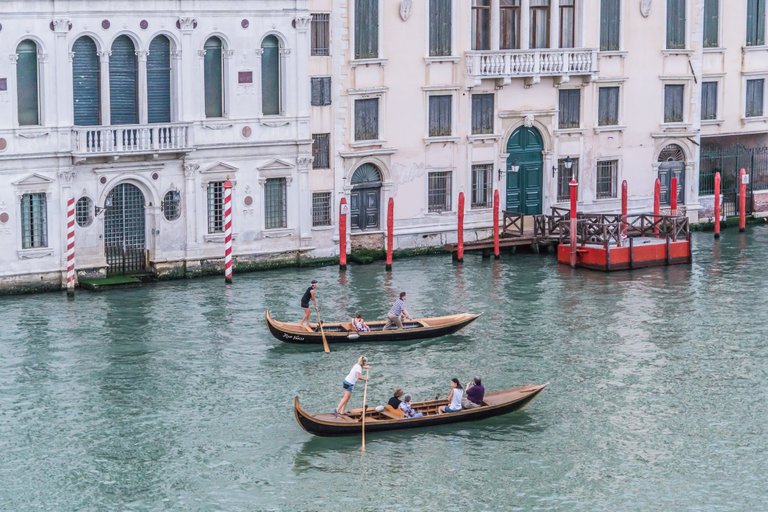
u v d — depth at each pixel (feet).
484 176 263.90
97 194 227.61
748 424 174.19
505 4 259.80
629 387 185.98
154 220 232.94
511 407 177.17
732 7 284.82
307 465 163.12
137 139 227.40
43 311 214.48
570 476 160.76
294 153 242.99
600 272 244.22
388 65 250.98
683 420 175.32
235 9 234.38
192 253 236.22
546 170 268.62
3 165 219.20
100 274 229.86
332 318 213.46
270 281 235.61
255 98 238.48
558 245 250.98
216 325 209.15
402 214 256.32
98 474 160.04
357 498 155.63
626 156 275.59
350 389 172.86
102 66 225.35
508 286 233.76
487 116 261.85
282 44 239.71
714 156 289.12
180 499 154.81
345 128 248.11
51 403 178.40
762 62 290.35
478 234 262.67
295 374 190.39
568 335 206.69
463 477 160.66
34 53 220.84
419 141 255.50
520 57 259.39
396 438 170.71
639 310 219.41
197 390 183.62
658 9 274.16
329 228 248.93
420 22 252.83
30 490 156.25
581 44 266.16
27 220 223.30
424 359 196.95
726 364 194.49
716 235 273.13
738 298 226.58
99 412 176.04
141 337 202.90
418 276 240.73
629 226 259.60
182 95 232.12
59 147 222.89
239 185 239.30
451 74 256.73
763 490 157.58
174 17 229.86
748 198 291.58
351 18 245.45
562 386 186.50
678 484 158.81
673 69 277.44
